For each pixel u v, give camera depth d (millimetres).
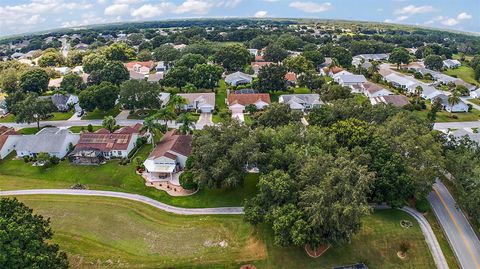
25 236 36188
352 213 40562
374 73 144250
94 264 45375
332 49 177875
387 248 47750
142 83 99625
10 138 79875
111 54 178875
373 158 57594
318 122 76000
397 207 53969
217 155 58219
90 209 57094
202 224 53031
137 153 77062
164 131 84625
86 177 67625
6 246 34062
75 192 62469
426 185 53938
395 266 45000
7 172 70625
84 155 72750
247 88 123312
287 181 47469
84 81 131500
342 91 99250
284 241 42812
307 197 43344
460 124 95562
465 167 56188
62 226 52750
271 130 62469
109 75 123938
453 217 54594
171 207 57531
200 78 120062
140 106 98750
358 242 48469
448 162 59906
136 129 84500
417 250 47562
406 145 56656
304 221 42625
